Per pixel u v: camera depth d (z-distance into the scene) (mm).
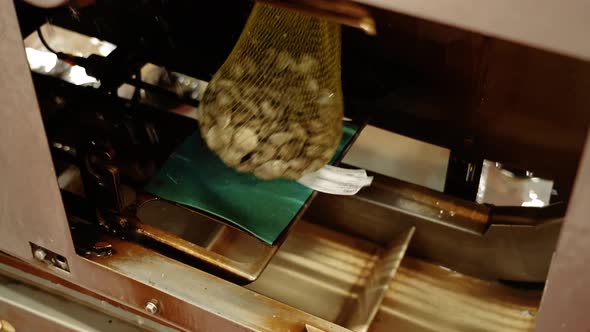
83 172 895
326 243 1032
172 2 1047
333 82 938
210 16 1047
